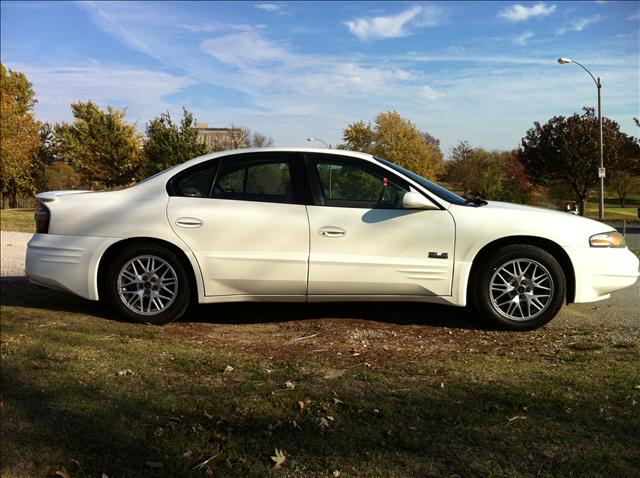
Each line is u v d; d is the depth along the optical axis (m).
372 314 5.44
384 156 52.44
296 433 2.83
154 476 2.48
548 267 4.77
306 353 4.20
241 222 4.88
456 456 2.59
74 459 2.61
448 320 5.21
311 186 4.96
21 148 29.44
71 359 3.86
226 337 4.67
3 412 3.04
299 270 4.85
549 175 41.41
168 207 4.94
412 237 4.82
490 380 3.52
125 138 38.06
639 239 18.19
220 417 3.00
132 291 4.98
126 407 3.11
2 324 4.75
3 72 29.73
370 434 2.81
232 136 49.22
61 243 4.99
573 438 2.73
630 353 4.09
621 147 36.69
